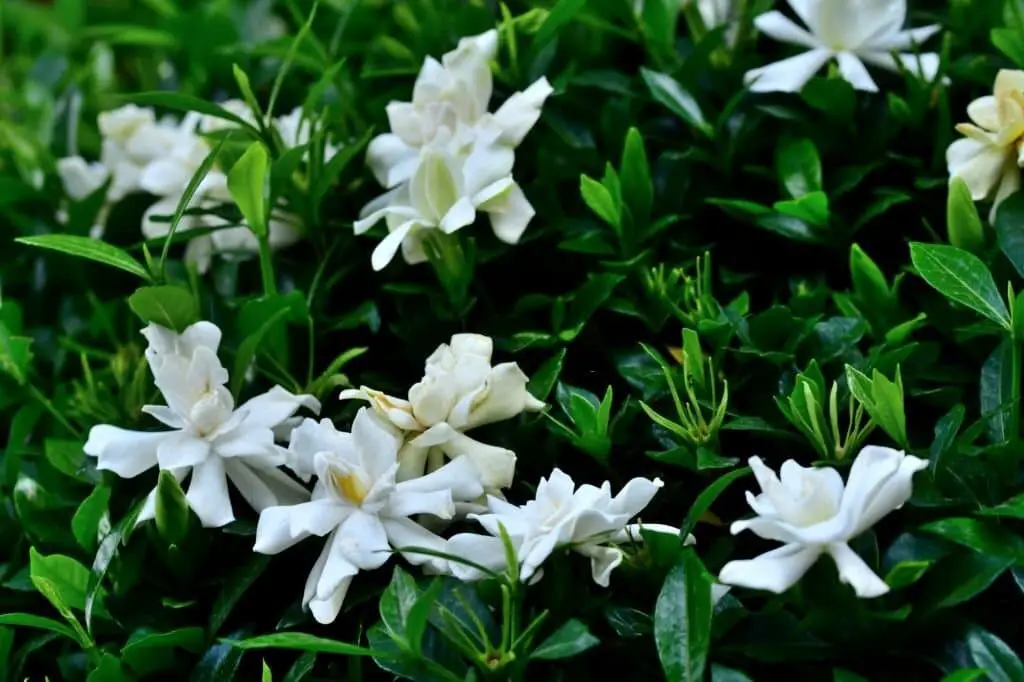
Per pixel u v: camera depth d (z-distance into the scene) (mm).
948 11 869
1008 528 725
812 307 787
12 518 811
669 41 855
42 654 790
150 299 766
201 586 763
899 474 698
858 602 706
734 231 827
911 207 814
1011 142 772
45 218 922
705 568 711
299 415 784
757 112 826
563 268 822
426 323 796
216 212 822
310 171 813
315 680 742
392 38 917
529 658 710
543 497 725
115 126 903
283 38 904
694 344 751
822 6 815
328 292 824
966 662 708
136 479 789
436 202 781
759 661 725
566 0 811
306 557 763
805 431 738
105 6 1094
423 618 694
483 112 809
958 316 782
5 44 1146
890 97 811
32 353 852
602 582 719
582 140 838
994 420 748
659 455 744
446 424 742
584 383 797
